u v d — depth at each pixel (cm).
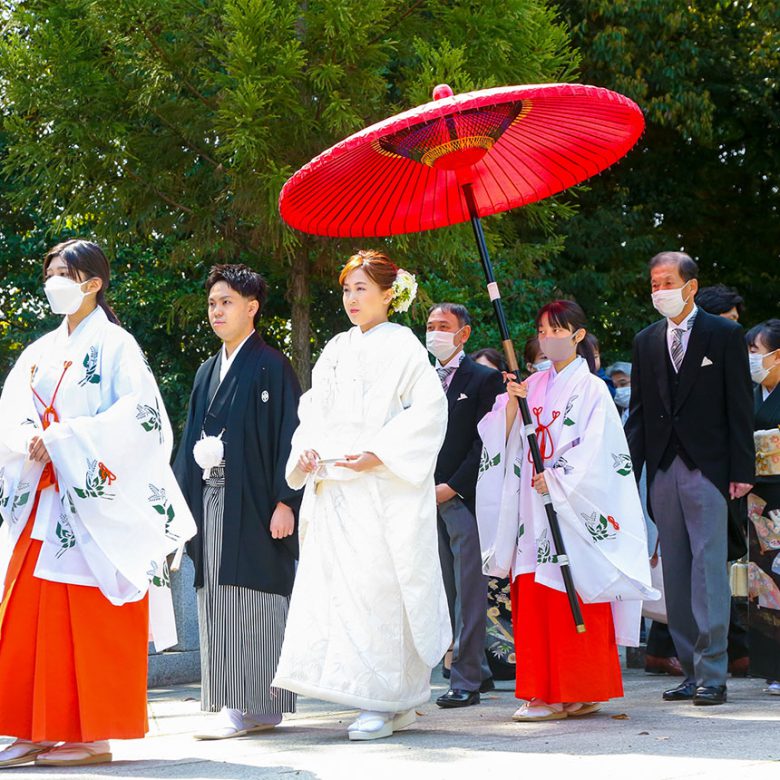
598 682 711
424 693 662
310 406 685
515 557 739
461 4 1250
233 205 1266
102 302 651
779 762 524
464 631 820
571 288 1922
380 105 1299
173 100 1309
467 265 1498
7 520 619
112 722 593
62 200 1405
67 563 596
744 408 786
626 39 1912
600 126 721
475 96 618
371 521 650
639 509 737
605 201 2127
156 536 620
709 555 778
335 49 1202
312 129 1236
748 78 2083
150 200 1357
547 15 1308
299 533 682
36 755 602
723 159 2255
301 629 650
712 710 738
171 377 1691
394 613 647
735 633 964
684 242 2306
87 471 599
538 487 720
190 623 1031
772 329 890
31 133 1329
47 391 627
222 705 684
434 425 660
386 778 507
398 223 766
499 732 661
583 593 708
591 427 736
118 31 1243
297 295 1378
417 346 677
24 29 1400
